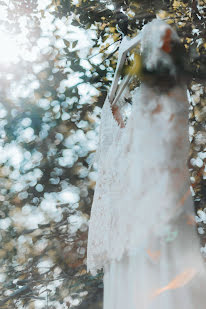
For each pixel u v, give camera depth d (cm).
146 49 236
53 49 668
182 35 498
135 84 326
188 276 217
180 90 238
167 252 220
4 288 513
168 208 220
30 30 665
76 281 523
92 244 268
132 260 231
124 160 247
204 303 215
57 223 623
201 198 547
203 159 559
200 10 536
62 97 660
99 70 571
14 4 645
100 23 579
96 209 270
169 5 500
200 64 464
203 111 563
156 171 227
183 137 232
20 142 675
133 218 230
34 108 670
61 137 670
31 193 666
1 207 662
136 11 495
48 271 542
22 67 679
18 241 638
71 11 568
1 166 730
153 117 237
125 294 234
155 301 217
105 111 299
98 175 279
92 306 471
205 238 496
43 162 667
